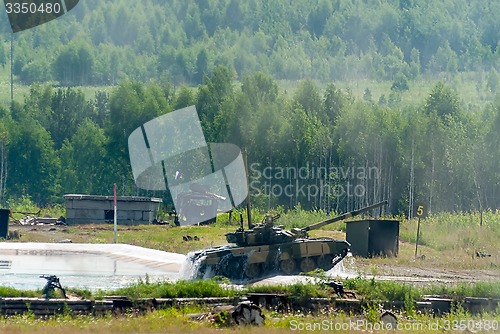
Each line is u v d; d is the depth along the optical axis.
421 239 179.38
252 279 123.75
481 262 148.12
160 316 81.00
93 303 85.81
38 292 91.19
